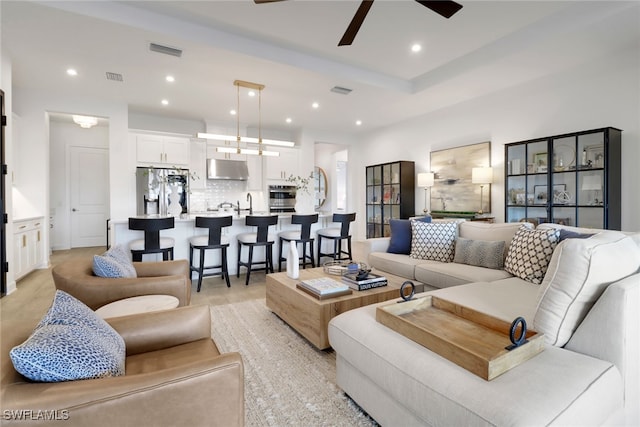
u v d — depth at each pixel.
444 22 3.17
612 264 1.29
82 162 6.87
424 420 1.21
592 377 1.10
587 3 2.88
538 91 4.27
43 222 4.66
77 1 2.69
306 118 6.34
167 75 4.06
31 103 4.57
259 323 2.78
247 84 4.38
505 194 4.42
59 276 1.92
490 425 0.95
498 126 4.77
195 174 6.37
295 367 2.06
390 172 6.46
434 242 3.33
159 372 0.95
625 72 3.48
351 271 2.87
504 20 3.16
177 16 3.08
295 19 3.13
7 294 3.53
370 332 1.52
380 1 2.81
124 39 3.14
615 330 1.21
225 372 1.00
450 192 5.51
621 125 3.53
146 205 5.61
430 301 1.83
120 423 0.87
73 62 3.67
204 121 6.52
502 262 2.82
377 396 1.46
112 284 1.94
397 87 4.68
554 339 1.33
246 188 7.10
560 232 2.37
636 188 3.44
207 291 3.76
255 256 4.80
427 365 1.22
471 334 1.46
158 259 4.05
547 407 0.96
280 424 1.54
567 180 3.96
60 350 0.90
